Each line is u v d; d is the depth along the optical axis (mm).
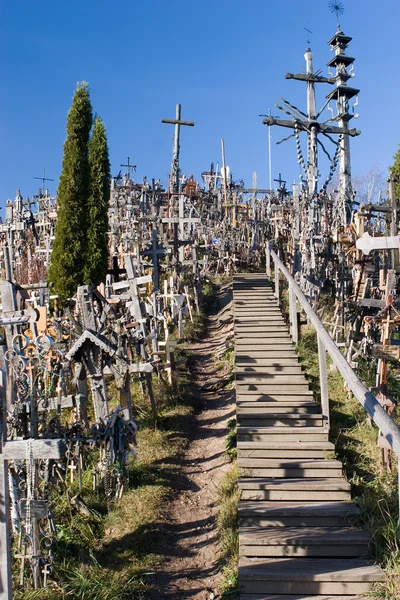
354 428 9359
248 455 8281
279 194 31859
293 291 12547
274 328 13641
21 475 6922
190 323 17359
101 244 17500
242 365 11328
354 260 12219
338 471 7746
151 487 8164
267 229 25719
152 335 11477
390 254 12016
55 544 6664
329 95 22172
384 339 8492
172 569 6547
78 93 17922
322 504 7078
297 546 6324
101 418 8234
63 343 8562
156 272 16469
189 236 21641
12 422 6727
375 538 6293
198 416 11242
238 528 6828
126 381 8508
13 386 6957
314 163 19391
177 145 28047
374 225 17859
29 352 7832
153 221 17984
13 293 7621
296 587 5820
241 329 13672
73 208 17359
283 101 19531
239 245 24953
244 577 5883
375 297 13562
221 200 30656
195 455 9508
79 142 17703
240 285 18312
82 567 6367
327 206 23125
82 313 8555
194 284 19219
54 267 17188
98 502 7840
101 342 8242
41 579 6113
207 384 12961
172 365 12297
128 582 6148
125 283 11430
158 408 11102
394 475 7531
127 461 8648
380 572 5801
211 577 6391
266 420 9250
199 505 7930
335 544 6297
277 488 7348
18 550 6504
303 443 8352
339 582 5777
